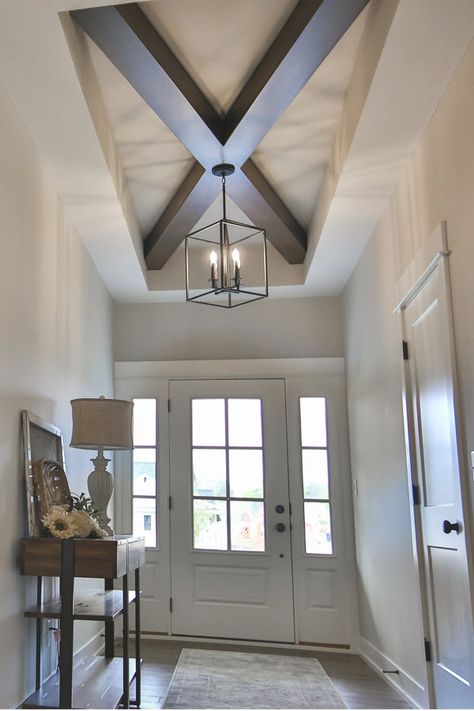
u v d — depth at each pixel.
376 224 3.52
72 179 2.96
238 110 2.76
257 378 4.67
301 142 3.21
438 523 2.53
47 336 2.90
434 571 2.62
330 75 2.67
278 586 4.32
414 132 2.59
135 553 2.76
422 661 2.73
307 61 2.36
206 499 4.51
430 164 2.52
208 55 2.52
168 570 4.41
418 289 2.76
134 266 4.08
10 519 2.33
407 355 2.97
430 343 2.60
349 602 4.23
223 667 3.61
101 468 2.98
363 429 3.99
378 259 3.49
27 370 2.60
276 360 4.68
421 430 2.78
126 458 4.61
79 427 2.89
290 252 4.35
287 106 2.64
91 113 2.48
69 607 2.30
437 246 2.40
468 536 2.18
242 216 4.14
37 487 2.51
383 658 3.48
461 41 2.05
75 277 3.49
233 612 4.30
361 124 2.52
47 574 2.33
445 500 2.46
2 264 2.33
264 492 4.48
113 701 2.37
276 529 4.40
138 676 2.88
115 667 2.89
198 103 2.70
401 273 3.02
